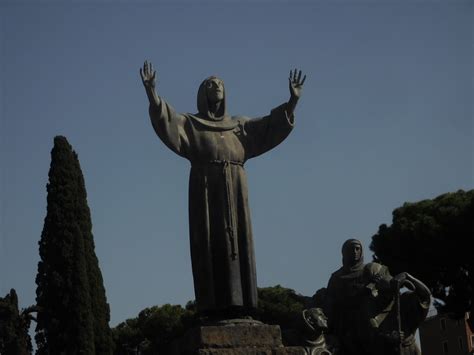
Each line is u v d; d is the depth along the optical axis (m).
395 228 44.72
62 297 43.94
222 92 15.98
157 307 69.56
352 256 16.53
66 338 43.41
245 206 15.59
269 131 16.11
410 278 15.96
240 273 15.38
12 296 44.47
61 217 45.38
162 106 15.38
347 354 16.22
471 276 43.34
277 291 52.94
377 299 16.09
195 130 15.78
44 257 44.91
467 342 72.44
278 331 14.66
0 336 43.78
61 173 46.16
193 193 15.56
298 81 16.19
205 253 15.26
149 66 15.41
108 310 46.62
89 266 46.12
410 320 16.02
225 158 15.67
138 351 66.06
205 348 14.30
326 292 16.75
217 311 15.26
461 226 42.91
